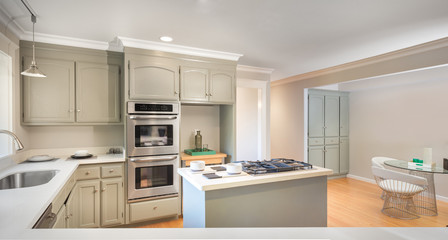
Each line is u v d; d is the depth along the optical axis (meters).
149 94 3.00
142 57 2.96
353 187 4.86
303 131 5.09
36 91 2.69
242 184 1.86
